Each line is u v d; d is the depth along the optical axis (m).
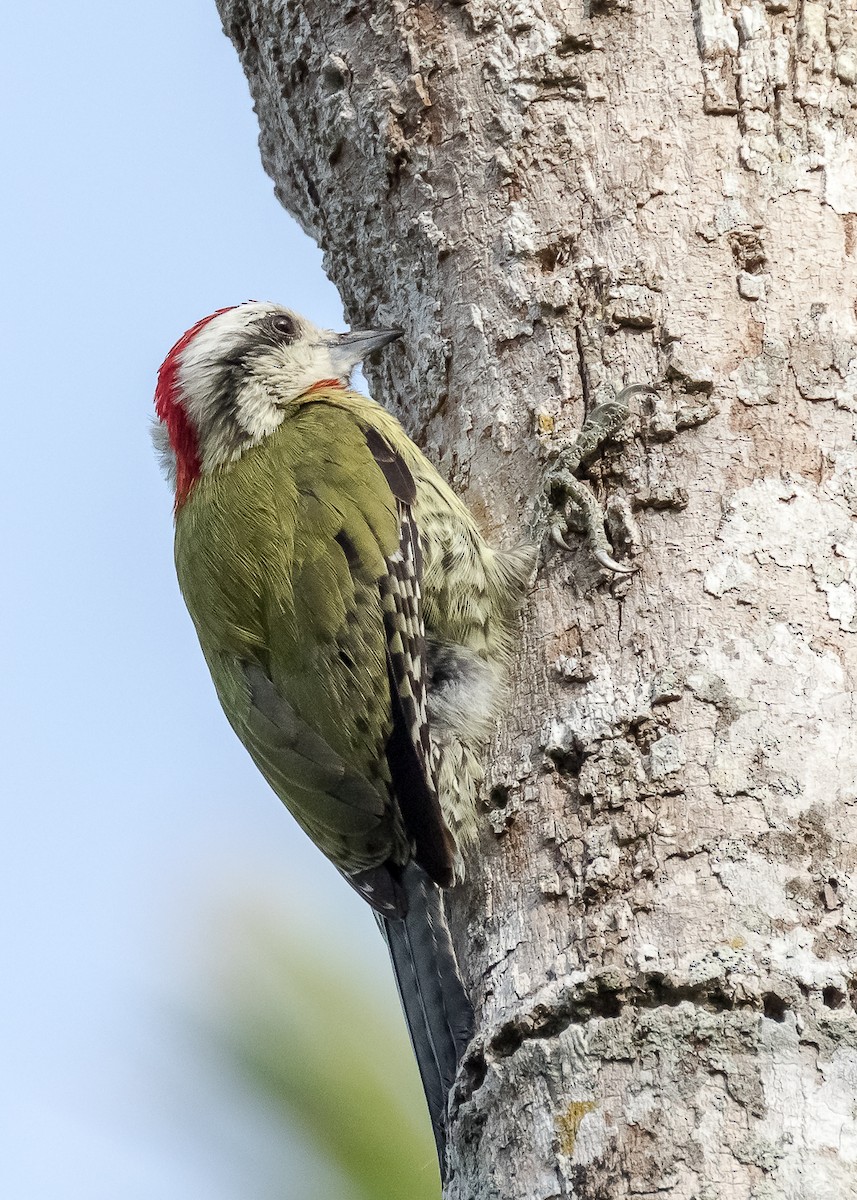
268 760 9.23
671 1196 6.19
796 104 8.74
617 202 8.75
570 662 7.91
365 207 10.02
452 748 8.22
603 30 9.09
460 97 9.42
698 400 8.13
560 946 7.11
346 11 10.07
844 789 7.07
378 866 8.55
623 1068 6.54
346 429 10.06
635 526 7.98
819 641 7.44
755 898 6.81
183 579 10.54
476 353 9.09
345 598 9.17
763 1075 6.39
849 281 8.38
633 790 7.26
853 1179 6.16
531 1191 6.52
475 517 8.82
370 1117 7.61
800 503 7.80
